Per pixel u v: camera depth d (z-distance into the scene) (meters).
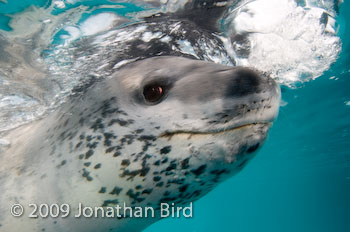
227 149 0.39
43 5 0.67
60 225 0.48
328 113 2.65
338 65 1.59
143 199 0.46
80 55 0.78
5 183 0.49
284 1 0.87
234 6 0.80
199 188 0.46
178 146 0.41
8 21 0.69
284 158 4.61
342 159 4.86
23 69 0.80
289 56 1.22
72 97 0.60
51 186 0.47
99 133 0.46
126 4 0.70
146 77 0.47
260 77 0.39
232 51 1.04
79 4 0.68
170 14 0.75
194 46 0.89
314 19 0.99
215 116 0.39
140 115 0.44
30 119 0.75
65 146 0.48
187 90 0.41
